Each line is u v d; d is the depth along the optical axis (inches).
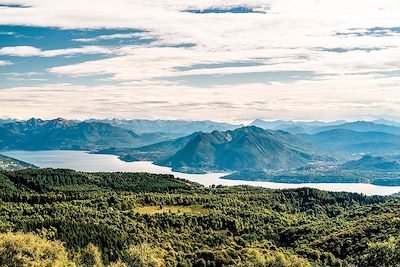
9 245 5418.3
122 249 7194.9
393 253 5689.0
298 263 6624.0
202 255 7268.7
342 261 7160.4
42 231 7283.5
